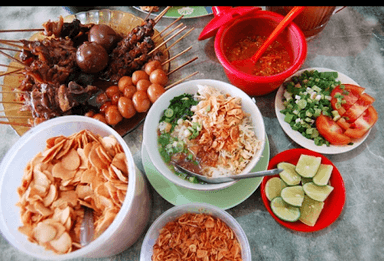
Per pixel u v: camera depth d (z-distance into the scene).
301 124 1.23
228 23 1.29
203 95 1.17
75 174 0.95
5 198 0.89
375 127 1.31
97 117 1.24
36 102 1.19
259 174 0.98
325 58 1.47
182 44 1.55
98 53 1.28
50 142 0.98
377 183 1.20
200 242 1.05
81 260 1.13
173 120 1.21
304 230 1.03
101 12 1.52
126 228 0.93
